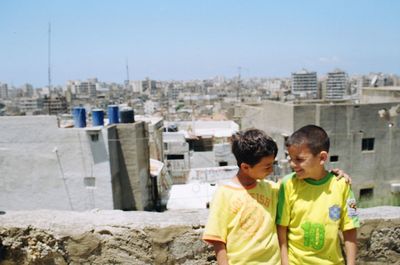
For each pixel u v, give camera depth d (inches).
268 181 113.7
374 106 951.0
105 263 137.7
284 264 109.5
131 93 4653.1
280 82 5753.0
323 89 3454.7
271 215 106.7
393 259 144.3
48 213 146.9
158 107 2819.9
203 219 140.0
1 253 138.3
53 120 724.7
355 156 955.3
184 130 1366.9
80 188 730.8
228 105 2417.6
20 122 725.9
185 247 136.6
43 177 734.5
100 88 5925.2
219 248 102.3
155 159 968.9
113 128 745.6
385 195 982.4
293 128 918.4
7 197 742.5
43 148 728.3
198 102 3309.5
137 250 136.8
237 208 103.1
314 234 107.6
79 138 719.1
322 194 108.2
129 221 138.9
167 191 874.8
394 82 3907.5
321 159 105.3
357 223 109.3
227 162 1039.0
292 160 107.3
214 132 1309.1
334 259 109.3
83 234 136.6
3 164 737.0
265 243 103.2
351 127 940.0
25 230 137.5
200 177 906.1
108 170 722.2
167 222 137.9
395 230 143.4
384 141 969.5
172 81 6998.0
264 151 98.6
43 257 137.4
